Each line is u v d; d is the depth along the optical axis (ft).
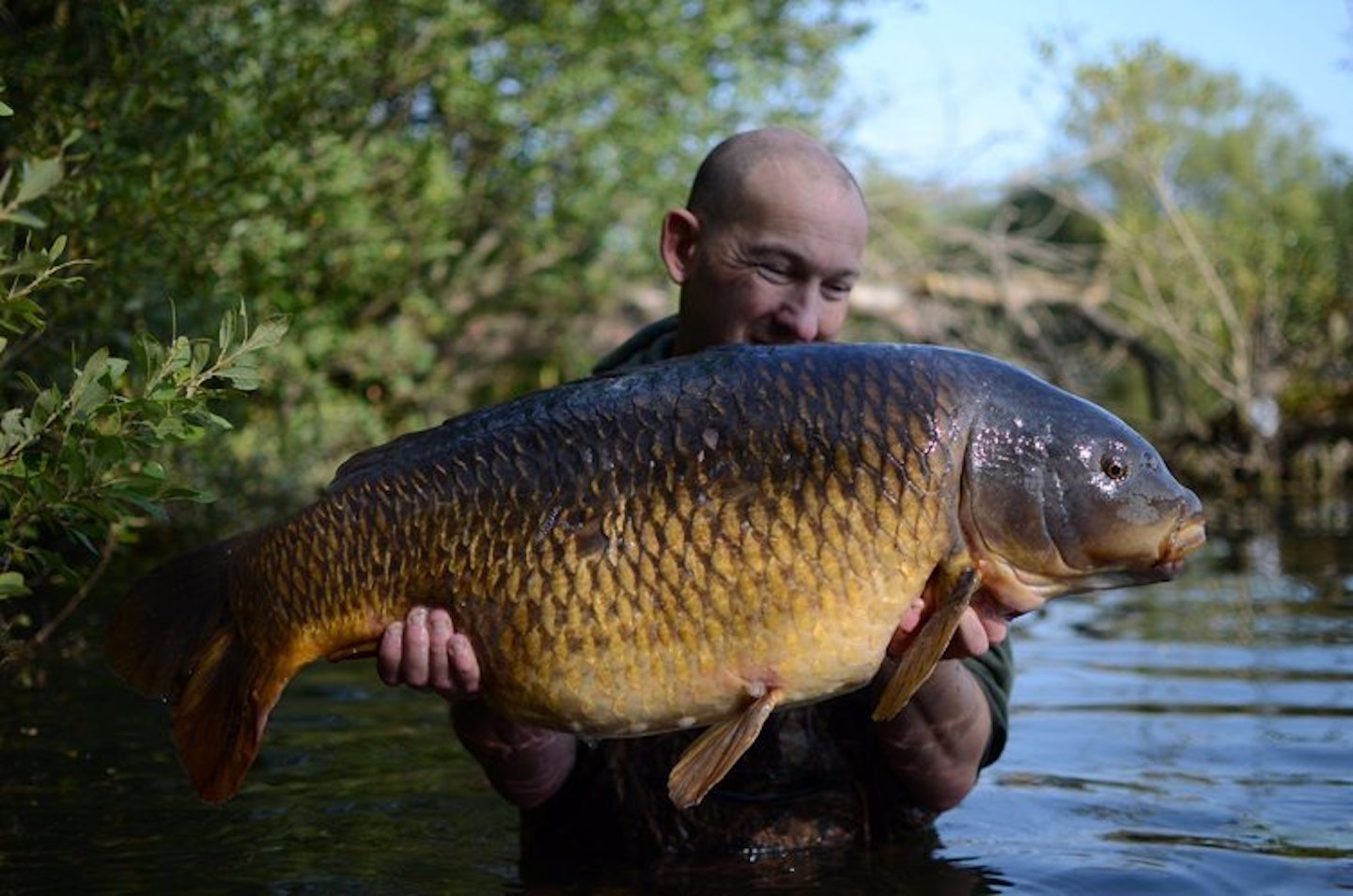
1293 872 11.48
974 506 9.24
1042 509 9.28
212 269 20.03
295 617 9.48
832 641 8.98
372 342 40.73
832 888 11.24
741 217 12.32
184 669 9.73
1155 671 20.84
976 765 12.02
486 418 9.50
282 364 34.81
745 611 8.97
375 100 36.96
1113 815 13.17
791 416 9.12
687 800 8.89
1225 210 73.31
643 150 42.57
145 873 11.59
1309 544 40.60
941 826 12.84
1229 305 62.90
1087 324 68.08
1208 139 73.56
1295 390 64.13
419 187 37.86
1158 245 66.39
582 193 42.86
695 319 12.69
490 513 9.25
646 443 9.16
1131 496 9.31
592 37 41.14
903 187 61.57
